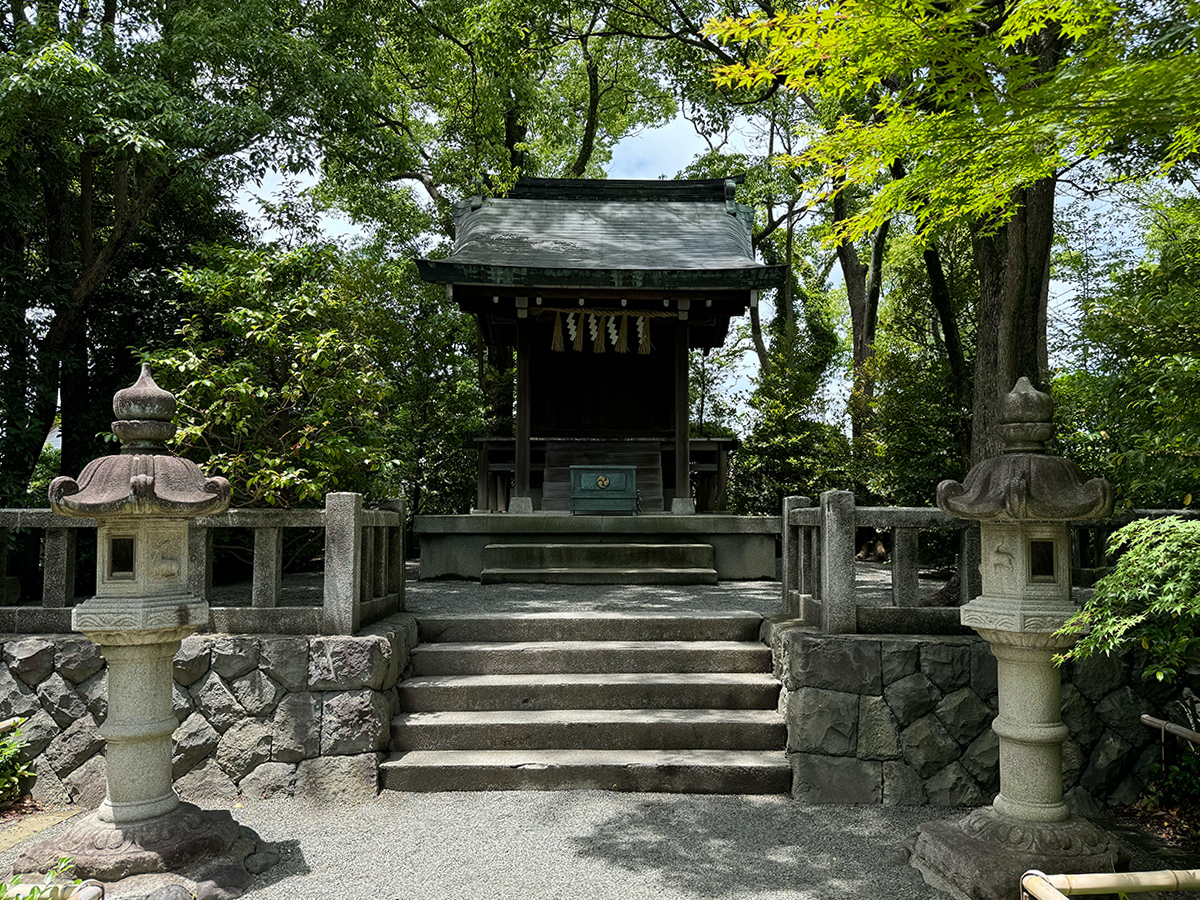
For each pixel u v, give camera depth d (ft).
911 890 10.42
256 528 14.79
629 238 36.11
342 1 34.76
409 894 10.29
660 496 35.86
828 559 14.40
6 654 14.23
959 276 37.88
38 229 28.27
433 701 15.60
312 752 13.82
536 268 30.32
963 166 10.78
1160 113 8.69
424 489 45.42
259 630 14.55
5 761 13.53
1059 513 10.11
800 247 66.85
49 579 14.80
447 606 21.06
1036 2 9.78
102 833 10.32
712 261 32.83
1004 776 11.02
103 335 28.32
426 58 44.88
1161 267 16.28
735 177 41.93
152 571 10.51
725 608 20.76
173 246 30.76
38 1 25.94
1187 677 13.98
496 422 49.16
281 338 19.31
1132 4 9.79
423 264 30.01
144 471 10.50
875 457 38.47
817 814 13.08
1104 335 15.64
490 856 11.40
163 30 27.22
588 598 23.20
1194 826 12.87
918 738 13.70
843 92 12.28
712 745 14.79
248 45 25.94
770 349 63.98
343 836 12.12
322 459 19.16
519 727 14.80
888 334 50.34
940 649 13.91
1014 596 10.62
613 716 15.21
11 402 23.34
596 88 54.65
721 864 11.17
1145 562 9.55
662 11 36.99
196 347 19.34
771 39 11.01
